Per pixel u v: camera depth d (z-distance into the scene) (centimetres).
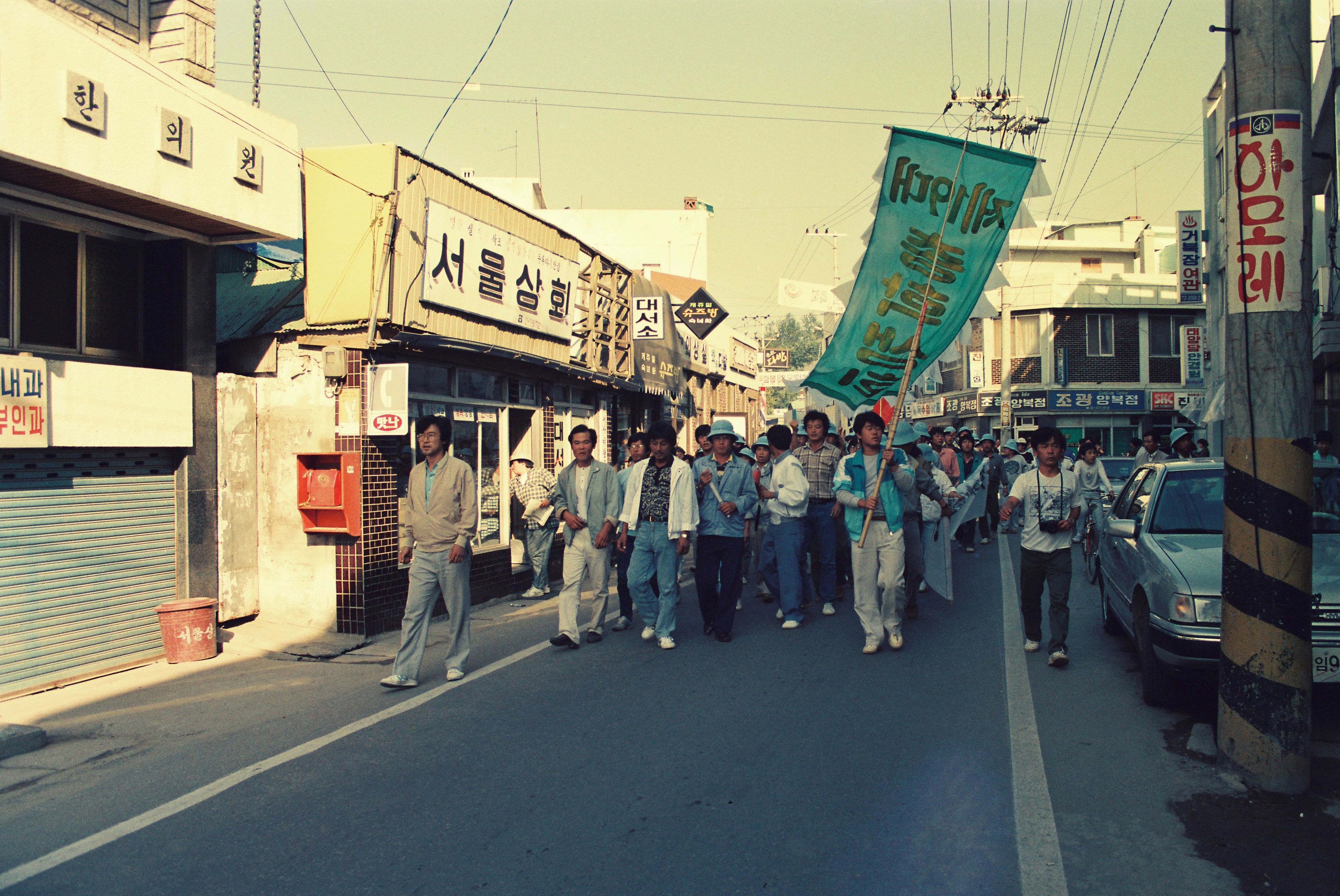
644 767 467
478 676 674
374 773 467
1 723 554
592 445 768
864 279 834
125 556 759
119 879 354
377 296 856
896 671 660
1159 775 451
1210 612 516
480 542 1098
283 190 836
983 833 384
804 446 988
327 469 871
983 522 1590
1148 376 3206
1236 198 436
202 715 602
